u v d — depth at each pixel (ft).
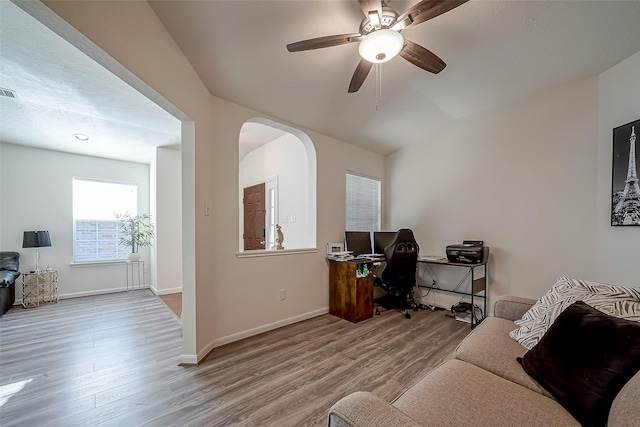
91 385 6.29
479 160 11.18
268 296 9.70
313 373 6.76
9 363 7.33
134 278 16.47
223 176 8.59
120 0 4.66
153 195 15.88
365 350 8.04
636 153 6.98
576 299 4.70
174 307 12.61
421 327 9.93
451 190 12.10
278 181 15.37
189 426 4.99
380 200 14.84
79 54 6.48
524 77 8.60
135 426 5.00
